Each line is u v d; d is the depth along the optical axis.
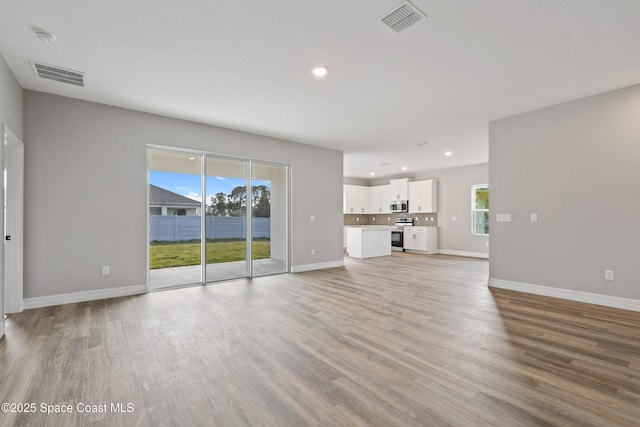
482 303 3.80
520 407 1.73
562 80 3.36
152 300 3.93
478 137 5.68
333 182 6.67
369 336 2.76
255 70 3.14
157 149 4.53
